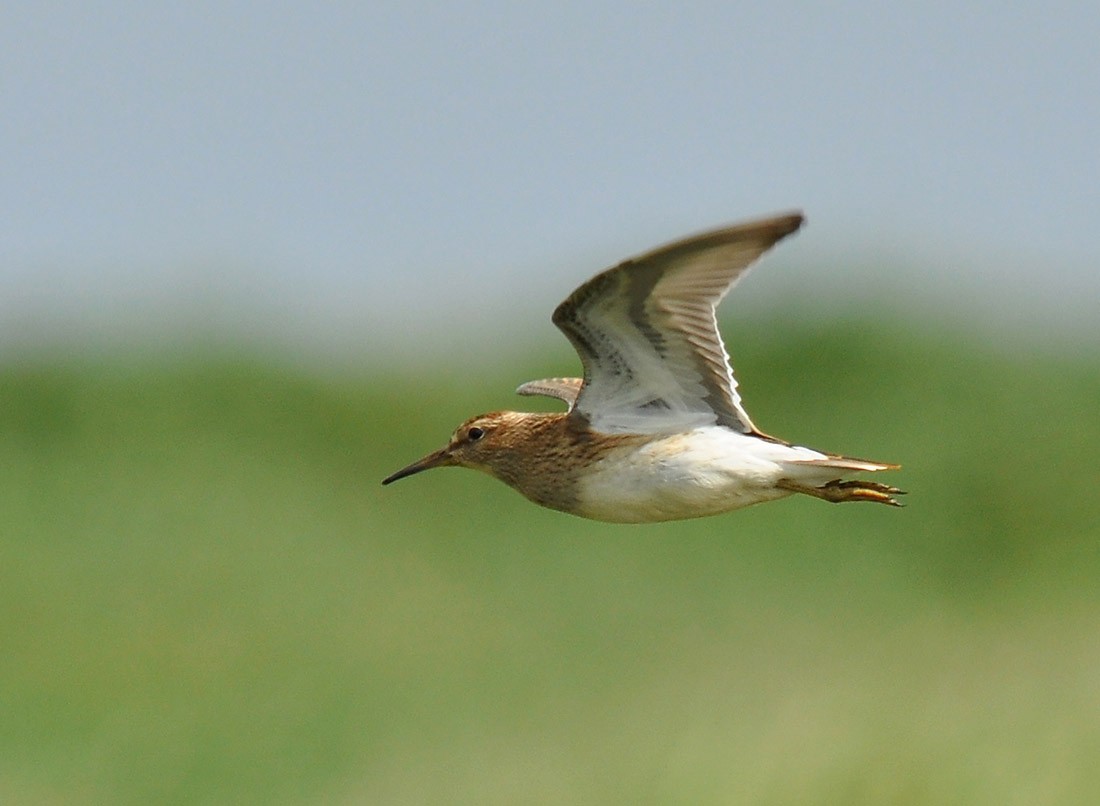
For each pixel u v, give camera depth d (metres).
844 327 20.61
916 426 19.33
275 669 16.53
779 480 10.61
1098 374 20.14
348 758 15.55
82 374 21.27
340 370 22.92
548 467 11.05
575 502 11.05
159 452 19.73
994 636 16.88
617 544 18.16
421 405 21.22
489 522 18.77
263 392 21.17
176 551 17.91
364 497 19.41
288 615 17.19
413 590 17.72
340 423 20.80
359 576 17.81
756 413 19.94
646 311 10.45
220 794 15.17
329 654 16.72
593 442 10.88
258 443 20.30
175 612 17.14
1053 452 18.80
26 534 17.98
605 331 10.61
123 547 17.92
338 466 20.09
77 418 20.36
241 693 16.39
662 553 18.02
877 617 17.36
